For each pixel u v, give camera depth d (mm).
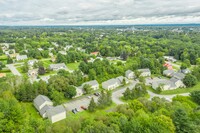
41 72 91625
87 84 68938
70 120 38500
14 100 44938
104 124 34812
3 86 56812
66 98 64000
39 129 34562
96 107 57156
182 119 35312
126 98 63406
